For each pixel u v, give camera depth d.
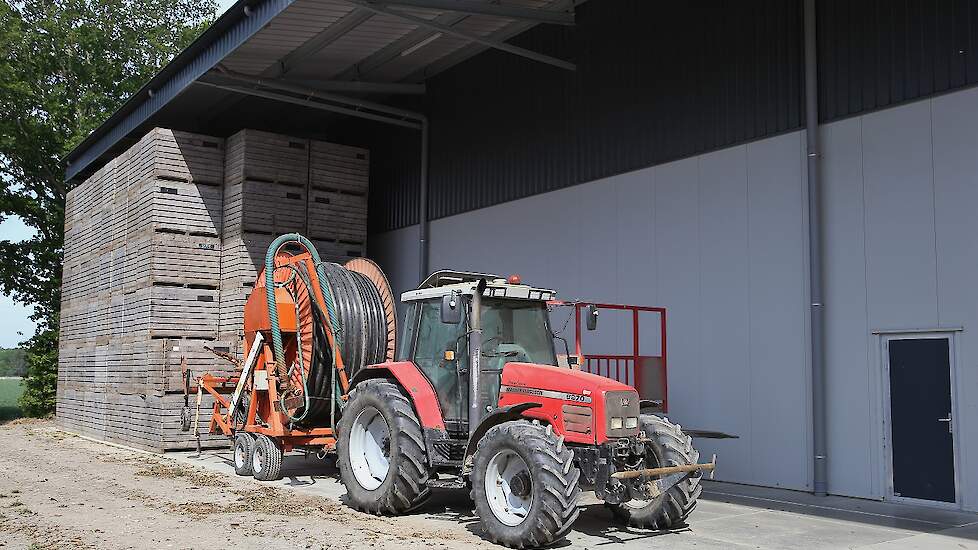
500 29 15.01
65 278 21.31
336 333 11.34
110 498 9.88
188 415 14.55
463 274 9.64
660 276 12.80
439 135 17.69
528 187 15.30
